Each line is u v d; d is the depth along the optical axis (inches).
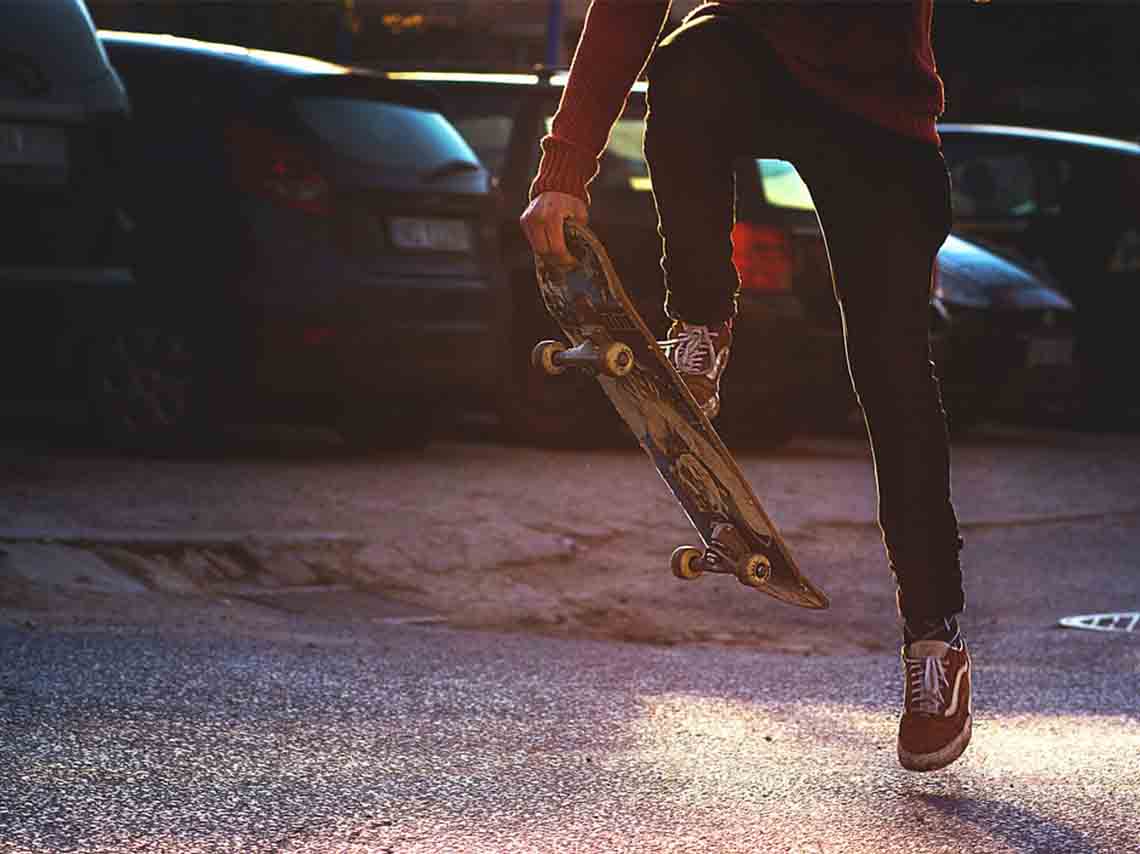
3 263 306.8
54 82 309.6
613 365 110.2
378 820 113.6
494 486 347.6
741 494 113.2
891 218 120.1
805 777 129.1
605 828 112.4
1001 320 500.7
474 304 370.0
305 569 266.7
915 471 124.1
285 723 146.9
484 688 171.6
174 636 198.5
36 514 273.7
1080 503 398.6
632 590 279.4
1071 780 128.9
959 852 107.9
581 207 116.7
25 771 124.3
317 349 350.3
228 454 369.7
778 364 420.5
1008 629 267.4
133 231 353.7
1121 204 549.6
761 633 263.7
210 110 357.1
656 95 117.9
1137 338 546.9
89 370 360.2
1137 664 219.3
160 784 122.0
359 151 360.5
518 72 714.2
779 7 116.3
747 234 417.1
